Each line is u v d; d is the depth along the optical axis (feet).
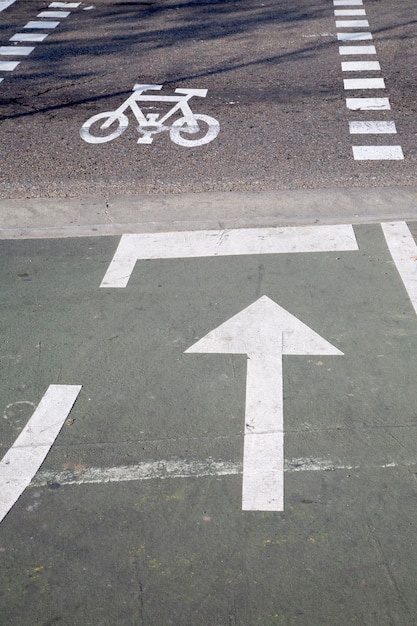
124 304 21.44
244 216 26.32
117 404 17.52
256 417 16.89
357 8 48.16
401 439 15.99
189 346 19.45
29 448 16.31
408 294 21.26
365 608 12.44
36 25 47.98
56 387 18.19
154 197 27.91
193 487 15.03
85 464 15.80
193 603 12.68
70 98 36.99
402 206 26.45
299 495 14.71
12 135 33.45
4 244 25.25
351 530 13.88
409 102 34.86
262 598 12.70
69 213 27.12
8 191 28.81
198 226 25.81
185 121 33.99
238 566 13.29
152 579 13.14
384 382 17.78
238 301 21.31
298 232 25.02
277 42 43.11
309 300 21.20
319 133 32.35
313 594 12.72
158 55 41.96
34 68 41.01
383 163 29.71
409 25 44.62
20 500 14.94
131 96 36.78
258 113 34.45
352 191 27.66
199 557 13.51
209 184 28.68
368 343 19.22
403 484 14.85
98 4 51.78
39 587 13.11
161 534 14.01
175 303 21.38
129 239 25.17
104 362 19.01
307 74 38.55
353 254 23.49
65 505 14.76
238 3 50.72
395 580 12.89
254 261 23.40
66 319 20.86
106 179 29.43
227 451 15.93
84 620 12.50
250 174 29.32
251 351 19.15
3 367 18.99
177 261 23.65
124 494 14.96
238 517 14.28
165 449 16.08
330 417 16.76
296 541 13.71
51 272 23.38
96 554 13.67
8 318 21.04
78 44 44.37
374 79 37.52
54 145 32.42
